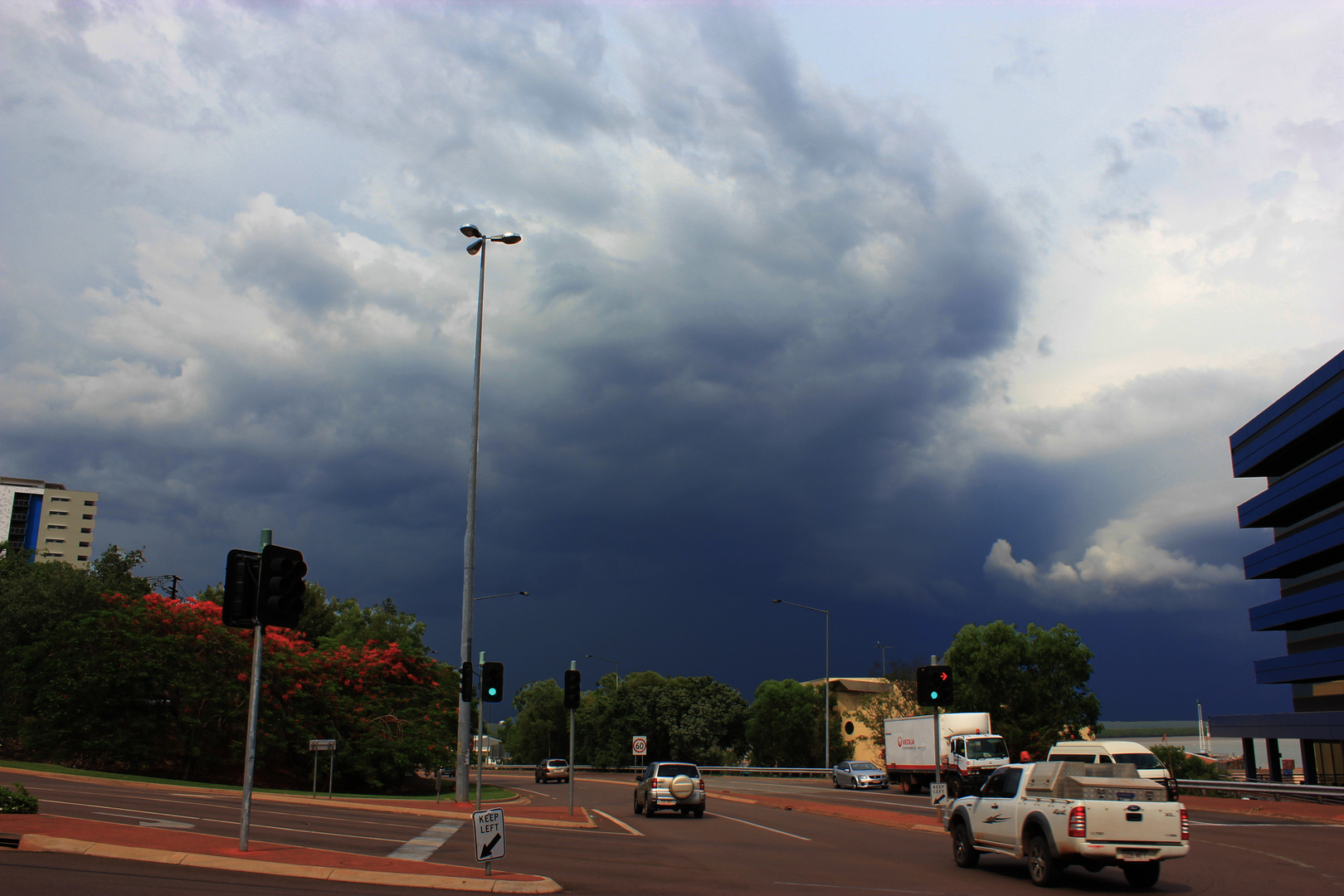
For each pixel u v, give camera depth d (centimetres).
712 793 4356
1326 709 5694
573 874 1460
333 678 4334
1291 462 6156
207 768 4116
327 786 4344
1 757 4134
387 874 1264
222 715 3925
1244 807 3306
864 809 3123
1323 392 5403
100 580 5350
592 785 6031
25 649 4066
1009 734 5184
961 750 3912
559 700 10638
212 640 3928
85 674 3741
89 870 1187
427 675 4769
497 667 2598
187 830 1730
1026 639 5444
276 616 1404
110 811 1994
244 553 1434
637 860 1691
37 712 3853
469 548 2944
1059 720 5219
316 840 1744
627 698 8719
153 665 3744
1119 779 1419
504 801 3741
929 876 1553
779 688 8281
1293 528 6166
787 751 8144
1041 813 1433
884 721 4816
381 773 4319
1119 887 1423
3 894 983
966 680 5494
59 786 2738
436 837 1939
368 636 5734
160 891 1049
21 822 1552
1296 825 2617
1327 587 5497
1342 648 5350
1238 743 11531
